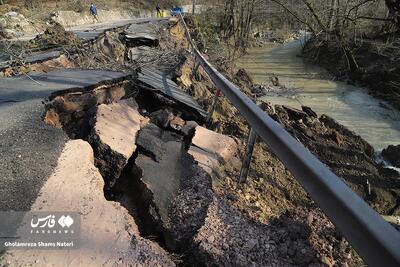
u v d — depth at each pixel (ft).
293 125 32.35
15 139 14.56
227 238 10.45
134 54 44.70
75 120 20.25
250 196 13.87
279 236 10.80
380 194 26.40
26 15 88.43
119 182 13.97
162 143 15.70
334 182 7.16
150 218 11.73
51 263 8.43
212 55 74.13
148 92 24.34
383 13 81.05
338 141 32.22
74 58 33.73
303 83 77.71
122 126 16.48
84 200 10.80
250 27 121.39
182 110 23.31
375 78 72.23
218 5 123.85
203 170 14.07
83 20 111.96
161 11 170.91
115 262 8.64
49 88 21.18
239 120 26.25
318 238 11.15
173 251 10.79
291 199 15.57
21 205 10.31
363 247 5.87
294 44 134.51
